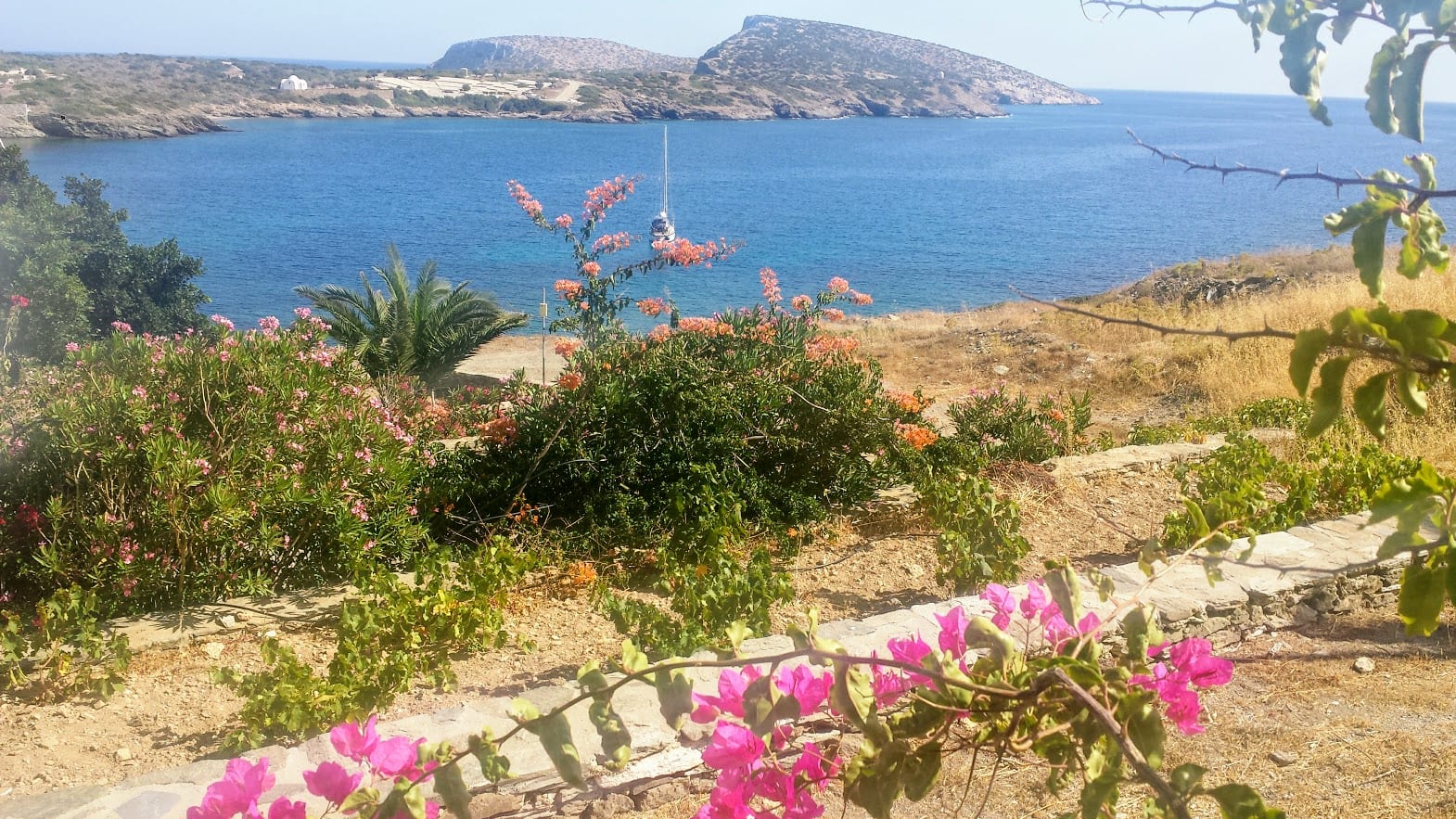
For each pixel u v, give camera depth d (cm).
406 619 465
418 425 798
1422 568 139
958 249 5516
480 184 9650
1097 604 454
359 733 201
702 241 5809
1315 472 653
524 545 618
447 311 2012
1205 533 217
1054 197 8762
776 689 197
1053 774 197
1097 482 750
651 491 671
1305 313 1362
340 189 9006
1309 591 494
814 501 681
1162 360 1464
